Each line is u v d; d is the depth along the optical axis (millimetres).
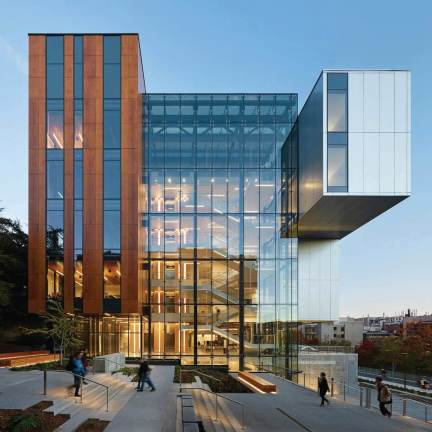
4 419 11680
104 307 32469
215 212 36125
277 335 35125
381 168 28562
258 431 13922
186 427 12805
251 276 35656
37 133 33625
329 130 28828
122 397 16922
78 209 33188
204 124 36781
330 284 41125
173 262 35719
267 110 36938
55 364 24391
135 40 34094
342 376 39562
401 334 79000
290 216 36062
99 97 33844
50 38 34156
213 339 35094
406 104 28906
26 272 38094
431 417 20656
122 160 33562
